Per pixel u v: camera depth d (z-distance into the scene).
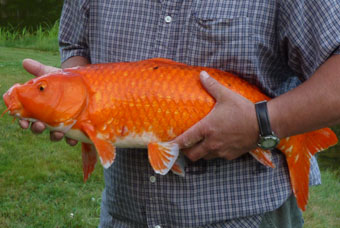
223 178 1.61
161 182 1.64
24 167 4.95
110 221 1.89
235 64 1.54
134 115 1.40
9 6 15.28
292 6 1.45
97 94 1.40
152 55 1.65
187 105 1.40
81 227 3.96
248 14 1.51
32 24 14.09
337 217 4.49
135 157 1.68
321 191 5.11
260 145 1.39
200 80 1.42
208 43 1.56
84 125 1.39
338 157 6.24
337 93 1.32
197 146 1.44
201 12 1.56
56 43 11.98
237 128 1.38
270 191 1.63
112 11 1.70
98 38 1.77
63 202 4.34
